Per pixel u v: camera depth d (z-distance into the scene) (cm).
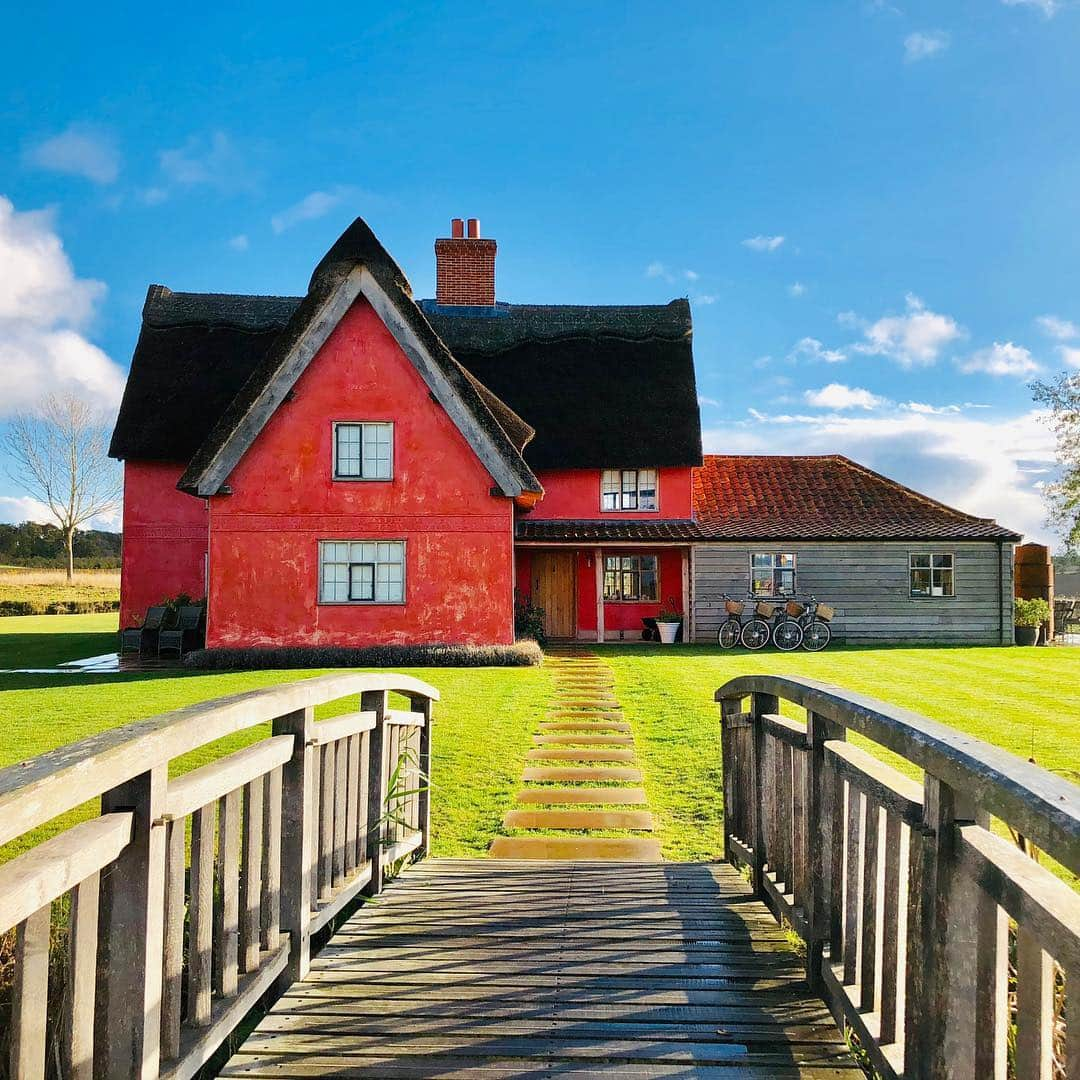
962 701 1203
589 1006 340
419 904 469
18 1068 189
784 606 2245
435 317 2495
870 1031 283
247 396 1753
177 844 264
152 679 1431
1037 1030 182
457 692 1251
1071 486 3466
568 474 2342
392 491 1783
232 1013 302
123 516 2158
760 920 439
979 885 205
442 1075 291
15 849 585
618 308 2602
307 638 1755
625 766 841
